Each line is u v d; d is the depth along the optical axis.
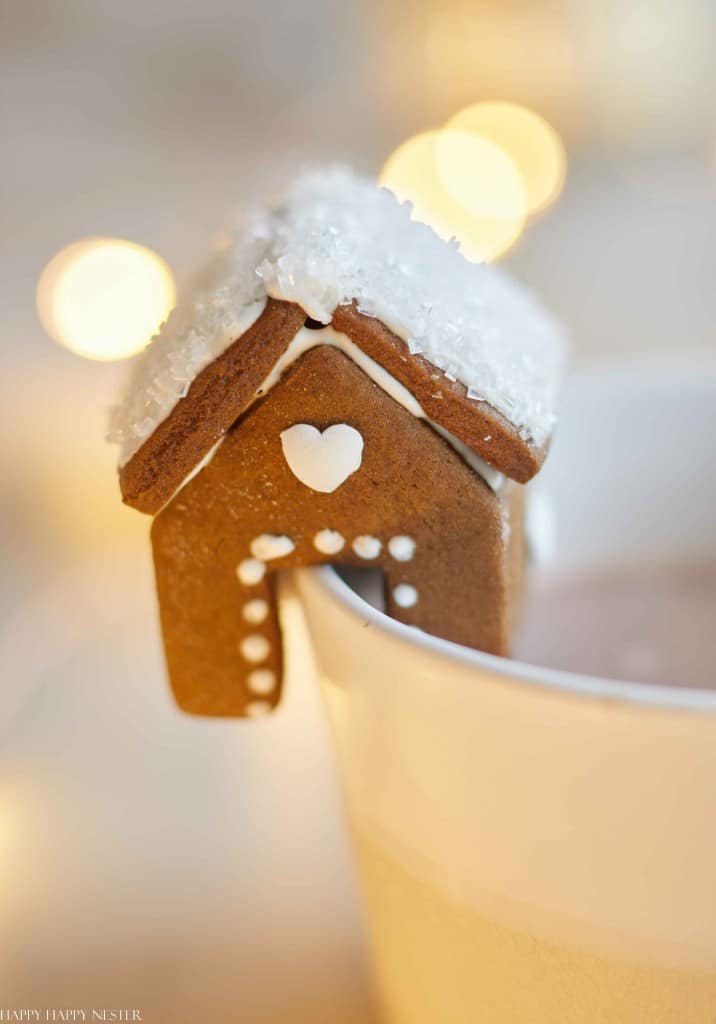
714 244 0.46
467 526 0.16
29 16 0.56
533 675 0.13
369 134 0.57
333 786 0.24
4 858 0.23
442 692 0.14
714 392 0.20
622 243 0.46
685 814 0.13
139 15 0.56
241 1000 0.20
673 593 0.20
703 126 0.54
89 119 0.56
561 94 0.55
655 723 0.13
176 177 0.53
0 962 0.21
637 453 0.20
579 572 0.21
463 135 0.48
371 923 0.18
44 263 0.47
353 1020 0.20
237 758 0.25
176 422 0.15
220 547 0.16
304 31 0.57
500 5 0.54
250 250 0.16
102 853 0.23
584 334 0.39
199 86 0.58
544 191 0.49
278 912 0.22
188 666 0.17
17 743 0.26
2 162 0.53
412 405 0.15
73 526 0.36
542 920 0.15
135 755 0.25
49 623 0.31
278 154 0.55
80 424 0.40
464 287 0.17
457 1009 0.16
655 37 0.53
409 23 0.56
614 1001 0.15
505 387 0.15
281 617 0.17
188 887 0.22
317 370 0.15
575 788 0.14
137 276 0.42
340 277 0.15
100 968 0.21
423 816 0.15
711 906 0.14
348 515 0.16
